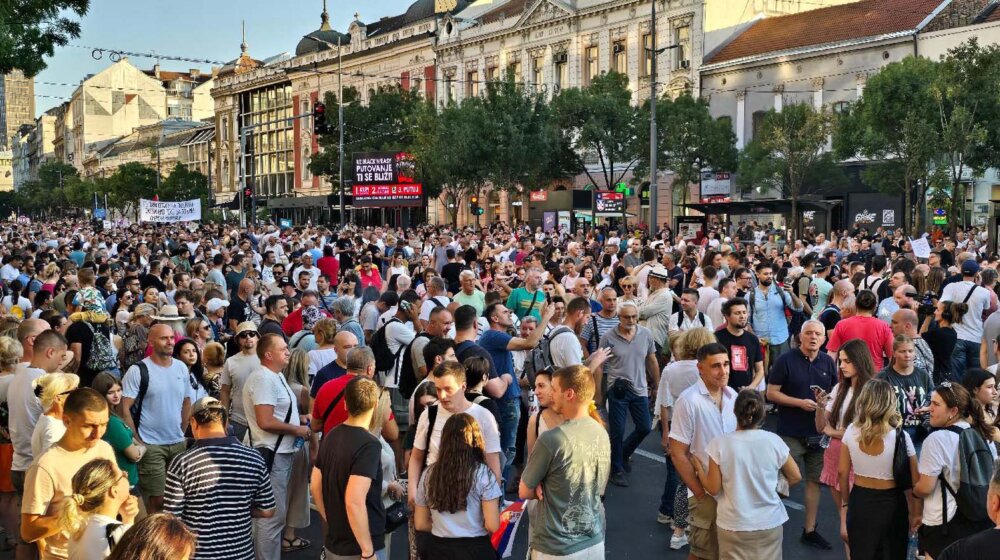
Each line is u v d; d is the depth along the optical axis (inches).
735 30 1863.9
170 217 1614.2
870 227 1523.1
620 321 382.6
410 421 302.0
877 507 251.8
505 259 808.9
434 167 1879.9
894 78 1218.6
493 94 1781.5
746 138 1761.8
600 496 223.3
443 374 243.8
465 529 222.1
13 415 295.6
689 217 1465.3
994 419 264.2
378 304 435.2
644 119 1649.9
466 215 2458.2
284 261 907.4
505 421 354.0
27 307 578.2
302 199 2849.4
